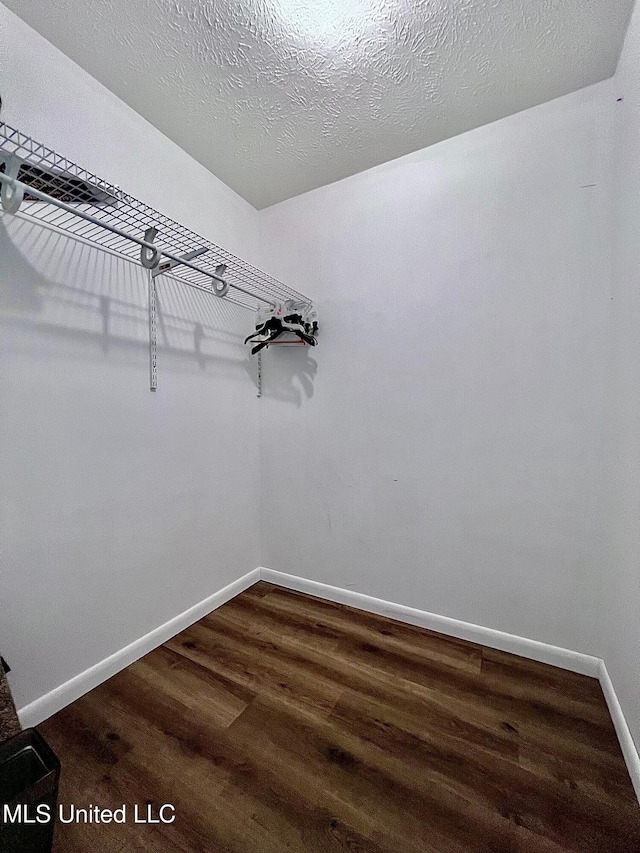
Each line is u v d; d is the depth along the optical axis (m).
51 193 1.23
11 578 1.16
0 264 1.12
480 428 1.65
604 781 1.04
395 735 1.19
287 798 0.99
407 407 1.82
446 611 1.75
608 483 1.36
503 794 1.00
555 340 1.49
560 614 1.51
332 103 1.47
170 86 1.39
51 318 1.25
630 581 1.11
